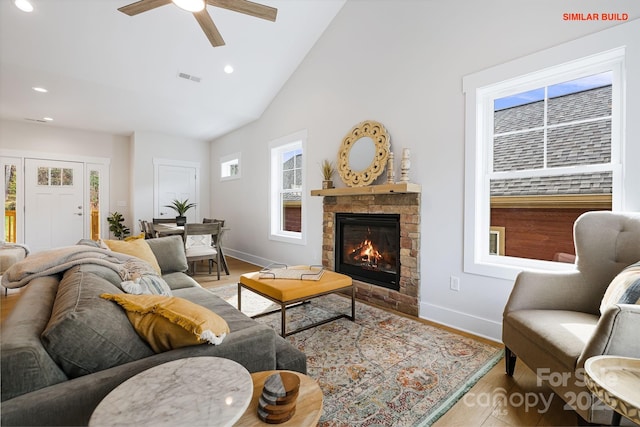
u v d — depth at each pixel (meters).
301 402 0.96
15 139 5.53
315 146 4.15
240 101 4.92
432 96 2.81
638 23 1.81
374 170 3.21
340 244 3.77
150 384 0.84
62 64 3.68
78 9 3.09
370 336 2.43
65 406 0.80
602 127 2.05
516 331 1.69
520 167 2.41
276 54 4.18
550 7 2.13
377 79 3.32
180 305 1.16
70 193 6.03
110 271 1.72
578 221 1.83
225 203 6.59
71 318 0.91
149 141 6.40
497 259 2.49
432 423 1.47
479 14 2.49
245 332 1.21
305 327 2.51
